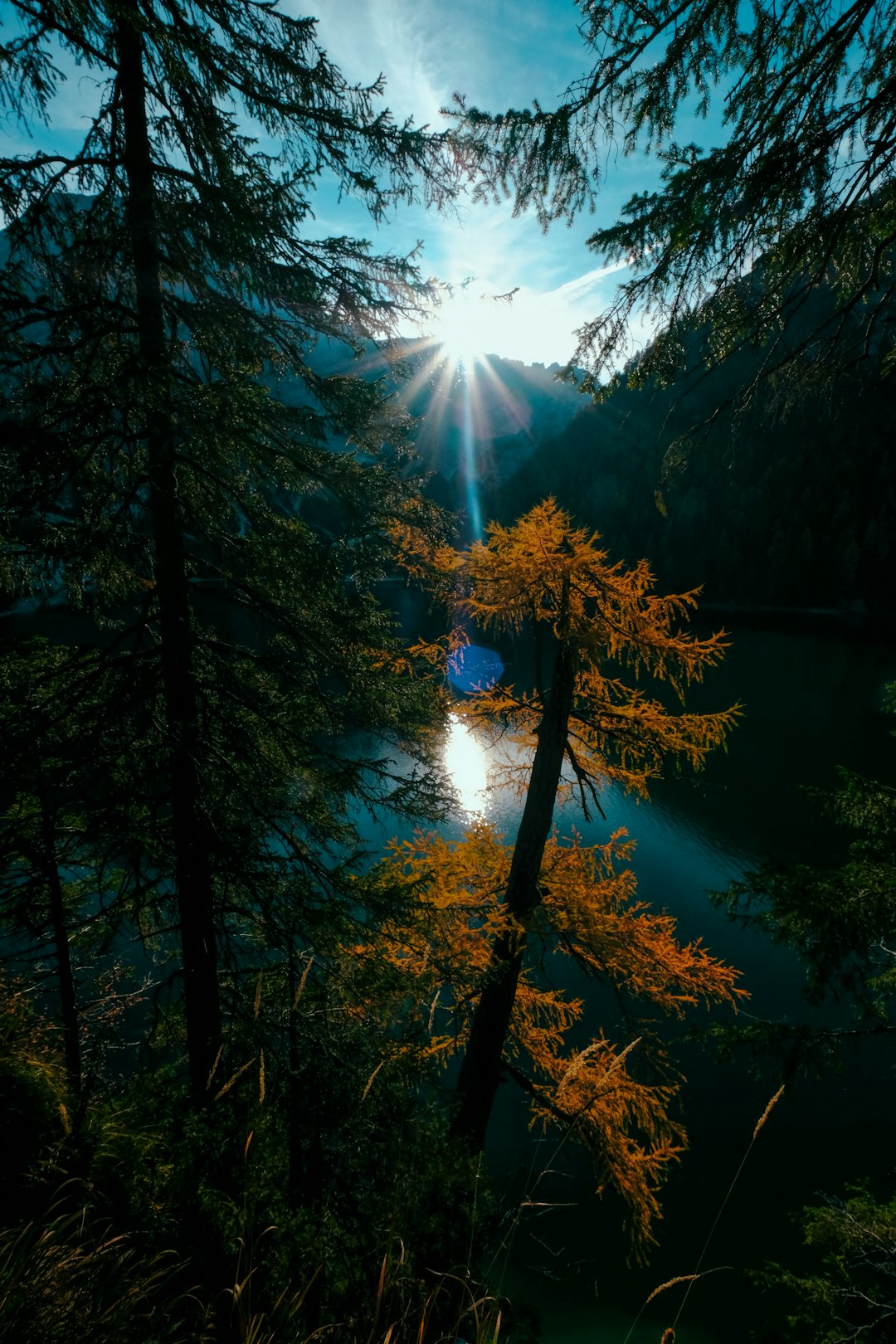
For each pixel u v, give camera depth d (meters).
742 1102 14.30
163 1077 5.02
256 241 4.75
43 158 4.16
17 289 4.17
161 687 5.18
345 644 5.64
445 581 6.90
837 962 5.63
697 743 7.42
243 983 5.80
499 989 7.56
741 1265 11.01
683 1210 12.04
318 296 5.14
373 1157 3.12
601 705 7.85
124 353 4.61
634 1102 7.73
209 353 5.18
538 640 7.71
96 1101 3.82
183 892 5.18
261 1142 2.75
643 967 7.99
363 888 5.78
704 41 2.16
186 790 5.14
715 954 19.03
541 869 8.67
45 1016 5.37
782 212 2.18
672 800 29.98
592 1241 11.32
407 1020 5.73
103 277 4.81
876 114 1.90
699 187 2.24
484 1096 7.53
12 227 4.27
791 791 30.58
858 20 1.87
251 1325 1.93
